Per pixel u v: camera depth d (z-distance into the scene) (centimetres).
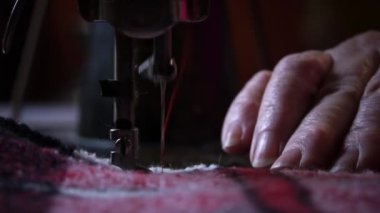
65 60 242
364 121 55
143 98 99
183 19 39
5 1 133
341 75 66
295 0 165
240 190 32
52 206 30
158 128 101
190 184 35
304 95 64
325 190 32
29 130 40
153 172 42
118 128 43
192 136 105
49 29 237
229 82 112
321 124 56
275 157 59
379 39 70
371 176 38
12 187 32
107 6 39
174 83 59
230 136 70
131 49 43
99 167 38
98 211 29
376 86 60
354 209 29
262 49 112
